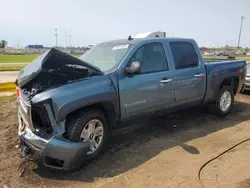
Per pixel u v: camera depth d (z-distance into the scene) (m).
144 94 4.21
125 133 4.93
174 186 3.13
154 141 4.54
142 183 3.20
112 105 3.82
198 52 5.32
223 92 5.90
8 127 5.02
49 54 3.39
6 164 3.62
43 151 3.21
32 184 3.16
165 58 4.65
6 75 15.73
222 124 5.59
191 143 4.47
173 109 4.86
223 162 3.78
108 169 3.54
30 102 3.24
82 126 3.49
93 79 3.64
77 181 3.24
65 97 3.28
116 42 4.73
